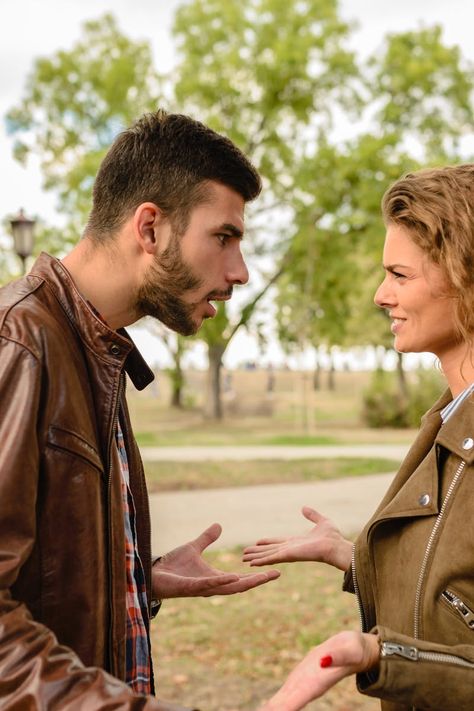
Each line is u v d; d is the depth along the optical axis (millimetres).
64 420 1415
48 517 1398
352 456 16812
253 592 6297
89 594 1438
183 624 5477
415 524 1548
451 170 1609
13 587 1386
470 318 1548
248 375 60406
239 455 17234
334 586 6453
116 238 1613
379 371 29359
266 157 28844
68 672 1163
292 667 4613
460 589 1452
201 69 27734
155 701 1138
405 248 1601
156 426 31266
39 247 28375
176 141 1593
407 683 1305
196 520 9320
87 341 1546
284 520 9266
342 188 26344
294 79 27625
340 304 30734
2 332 1401
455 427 1515
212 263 1620
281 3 27422
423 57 28266
